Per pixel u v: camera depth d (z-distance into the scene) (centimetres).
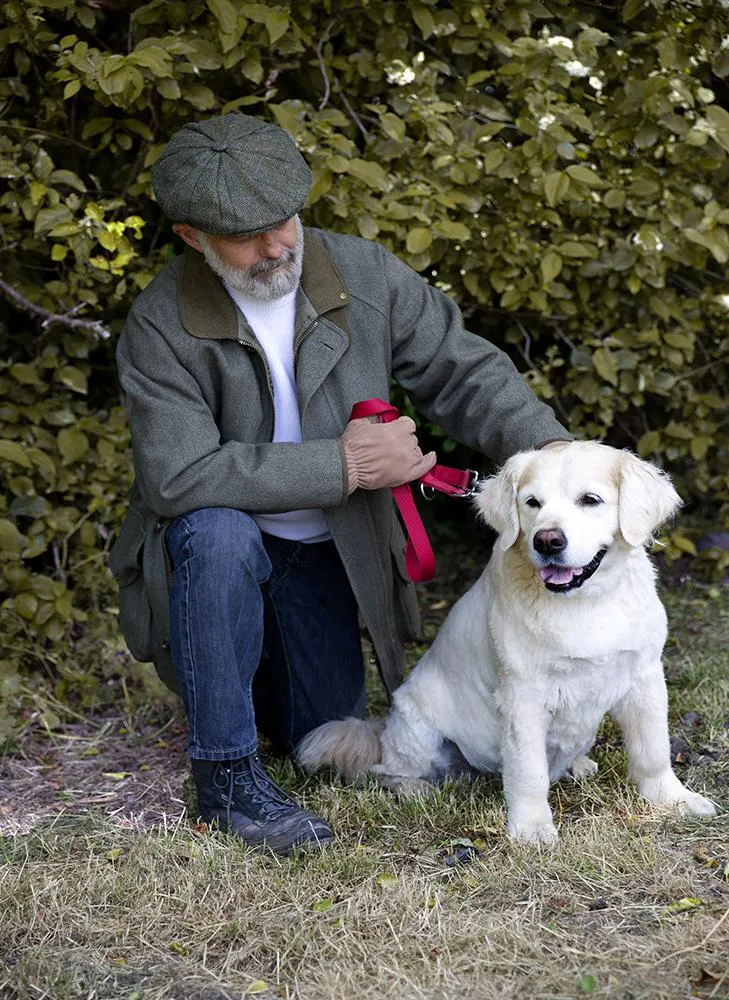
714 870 321
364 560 386
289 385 380
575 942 290
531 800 352
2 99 485
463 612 387
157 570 371
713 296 546
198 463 353
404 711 395
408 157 499
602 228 523
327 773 408
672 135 512
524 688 350
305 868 335
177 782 418
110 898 323
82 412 525
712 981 269
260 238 354
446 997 271
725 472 586
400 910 308
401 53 496
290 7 484
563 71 484
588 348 551
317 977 282
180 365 368
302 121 475
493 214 513
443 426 402
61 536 523
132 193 487
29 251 521
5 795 412
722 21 500
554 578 332
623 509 337
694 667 475
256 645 365
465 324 574
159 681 493
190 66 459
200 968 290
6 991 283
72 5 468
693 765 396
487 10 505
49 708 483
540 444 373
